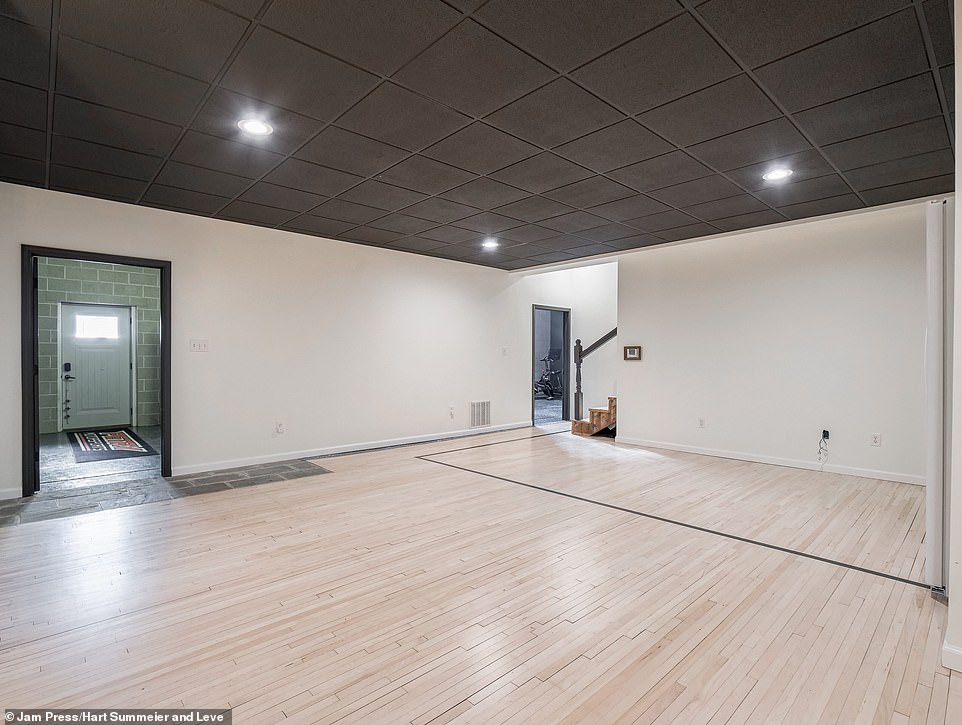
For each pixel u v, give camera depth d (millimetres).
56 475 4828
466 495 4301
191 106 2666
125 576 2744
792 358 5316
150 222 4559
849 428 4969
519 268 7664
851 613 2395
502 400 7859
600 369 8680
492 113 2762
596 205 4391
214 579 2719
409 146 3178
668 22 2004
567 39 2115
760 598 2537
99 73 2340
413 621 2312
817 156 3320
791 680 1904
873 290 4812
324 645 2123
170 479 4691
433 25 2016
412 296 6613
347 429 6008
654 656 2051
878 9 1911
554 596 2551
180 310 4762
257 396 5273
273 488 4453
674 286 6258
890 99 2602
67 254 4145
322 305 5742
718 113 2760
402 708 1740
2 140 3076
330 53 2205
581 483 4703
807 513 3834
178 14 1928
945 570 2578
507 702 1773
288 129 2943
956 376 1957
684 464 5492
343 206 4473
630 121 2850
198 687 1849
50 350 7250
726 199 4227
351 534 3377
